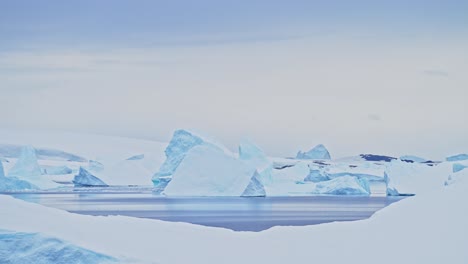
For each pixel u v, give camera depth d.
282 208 77.88
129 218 26.70
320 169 126.62
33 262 20.27
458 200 28.23
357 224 27.56
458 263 21.94
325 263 22.53
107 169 134.12
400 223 26.64
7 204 24.59
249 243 24.67
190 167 91.00
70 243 20.58
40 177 119.06
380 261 22.56
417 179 84.88
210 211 71.94
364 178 110.69
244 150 105.38
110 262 20.61
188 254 22.59
